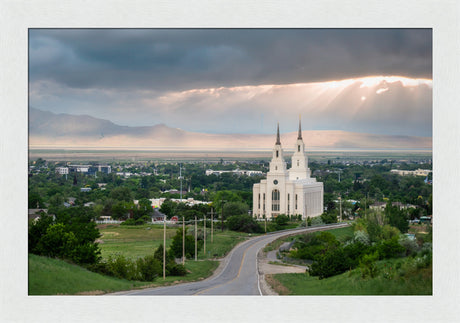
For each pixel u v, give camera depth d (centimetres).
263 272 9500
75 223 9319
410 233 12294
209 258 11756
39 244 8000
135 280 7888
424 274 5709
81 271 7319
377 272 6375
